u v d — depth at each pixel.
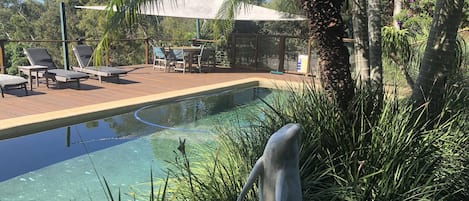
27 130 5.72
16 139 5.63
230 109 8.00
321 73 3.33
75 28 28.12
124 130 6.50
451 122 3.31
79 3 28.47
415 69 6.19
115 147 5.69
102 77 10.05
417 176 2.62
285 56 12.59
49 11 32.19
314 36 3.23
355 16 4.67
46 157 5.21
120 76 10.61
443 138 3.13
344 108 3.26
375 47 4.62
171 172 3.44
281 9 11.74
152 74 11.24
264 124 3.48
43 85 8.81
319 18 3.14
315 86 3.82
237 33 13.50
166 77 10.77
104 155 5.36
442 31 3.62
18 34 31.88
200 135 6.18
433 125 3.38
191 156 3.87
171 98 8.15
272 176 1.83
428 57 3.72
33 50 9.11
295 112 3.45
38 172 4.74
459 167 3.00
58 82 8.68
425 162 2.79
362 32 4.64
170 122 7.04
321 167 2.85
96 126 6.64
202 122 7.05
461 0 3.55
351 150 2.87
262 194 1.88
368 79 4.15
